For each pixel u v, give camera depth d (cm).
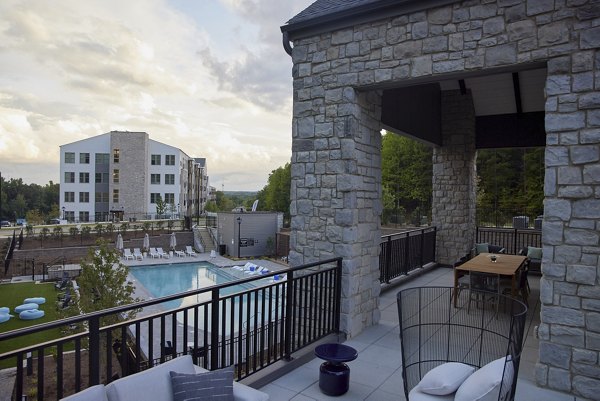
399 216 2678
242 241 2569
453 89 948
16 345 951
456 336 413
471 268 560
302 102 507
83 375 745
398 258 775
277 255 2553
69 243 2377
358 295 493
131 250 2527
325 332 450
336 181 478
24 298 1449
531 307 620
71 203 3891
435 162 980
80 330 872
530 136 940
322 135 490
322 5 512
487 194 2695
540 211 2486
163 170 4088
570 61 347
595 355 336
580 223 343
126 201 3847
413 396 252
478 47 388
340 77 474
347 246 468
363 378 368
